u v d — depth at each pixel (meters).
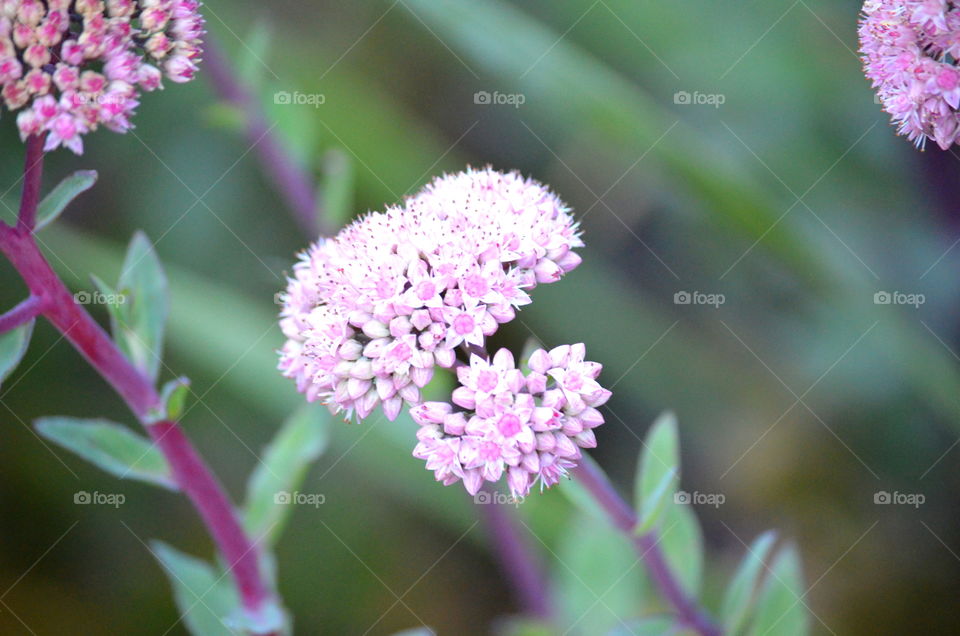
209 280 0.78
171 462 0.67
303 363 0.65
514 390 0.62
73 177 0.65
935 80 0.64
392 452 0.75
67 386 0.76
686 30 0.78
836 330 0.76
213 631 0.69
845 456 0.75
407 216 0.64
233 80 0.76
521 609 0.75
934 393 0.74
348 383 0.63
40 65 0.64
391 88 0.80
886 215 0.76
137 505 0.76
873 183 0.77
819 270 0.75
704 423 0.77
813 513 0.75
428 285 0.63
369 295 0.63
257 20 0.79
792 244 0.74
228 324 0.77
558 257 0.64
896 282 0.76
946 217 0.76
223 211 0.78
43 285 0.65
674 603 0.69
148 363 0.67
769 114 0.78
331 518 0.76
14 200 0.76
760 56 0.78
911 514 0.74
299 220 0.76
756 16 0.78
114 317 0.66
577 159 0.79
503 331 0.76
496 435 0.62
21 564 0.75
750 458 0.76
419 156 0.79
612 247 0.79
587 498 0.68
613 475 0.76
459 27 0.75
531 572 0.74
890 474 0.75
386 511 0.76
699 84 0.78
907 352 0.75
